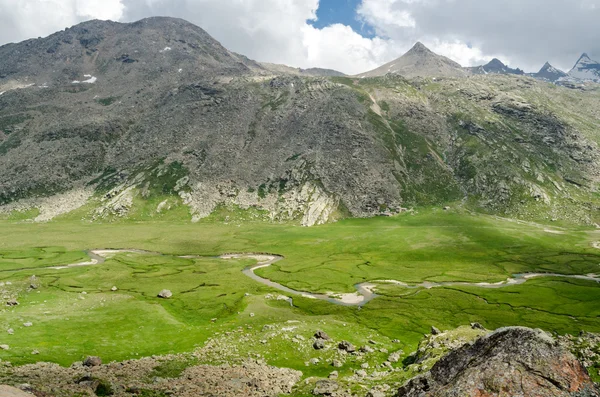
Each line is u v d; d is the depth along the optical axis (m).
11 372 40.75
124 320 69.75
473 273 129.38
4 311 69.75
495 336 20.67
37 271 115.38
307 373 46.66
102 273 116.75
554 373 17.06
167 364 48.03
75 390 33.62
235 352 54.03
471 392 17.58
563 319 83.00
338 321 75.19
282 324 69.44
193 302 88.25
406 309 88.88
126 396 34.16
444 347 44.28
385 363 50.22
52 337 57.34
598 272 131.12
